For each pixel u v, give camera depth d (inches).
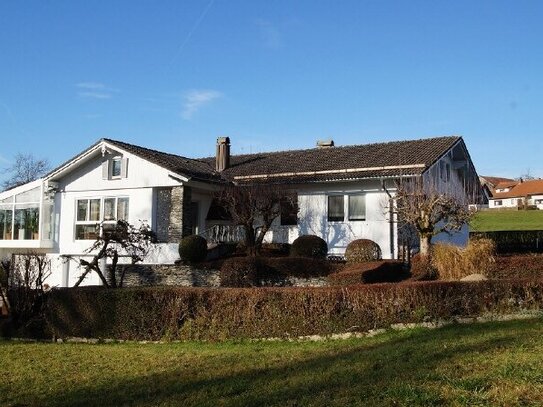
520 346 383.2
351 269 725.9
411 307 520.4
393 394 287.6
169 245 990.4
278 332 526.0
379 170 957.2
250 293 539.5
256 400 307.7
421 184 836.0
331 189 1007.0
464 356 361.7
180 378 384.5
